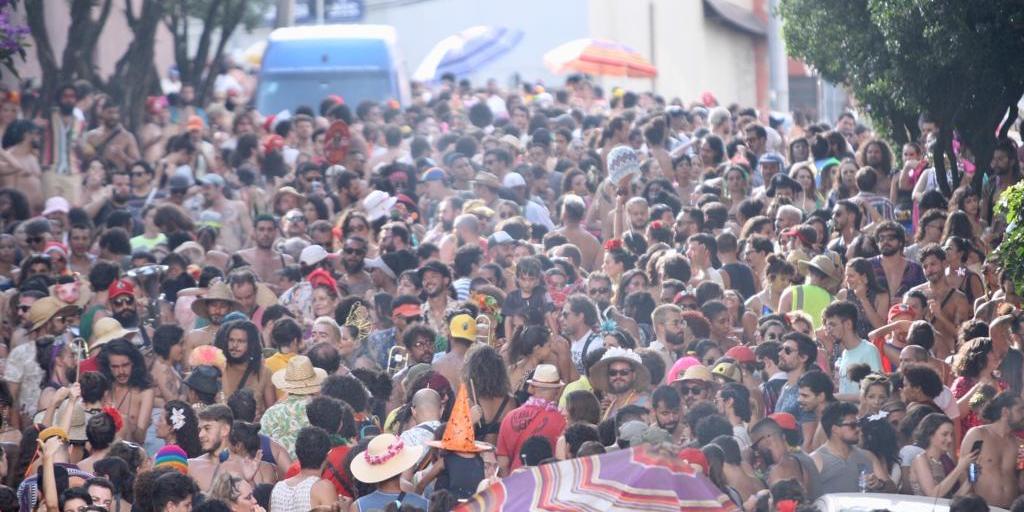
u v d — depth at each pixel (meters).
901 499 22.41
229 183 50.91
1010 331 27.19
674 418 24.91
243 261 38.66
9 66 49.25
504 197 44.25
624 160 40.66
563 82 108.75
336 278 37.41
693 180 46.84
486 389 26.22
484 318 30.86
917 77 36.12
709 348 28.69
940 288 30.75
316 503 23.44
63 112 52.84
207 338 32.34
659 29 115.56
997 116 36.41
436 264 33.03
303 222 42.16
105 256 39.31
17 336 32.94
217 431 25.09
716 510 16.14
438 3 114.12
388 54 75.94
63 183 49.44
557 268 33.75
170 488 22.12
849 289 31.61
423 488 24.25
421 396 25.91
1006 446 24.52
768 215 39.50
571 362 29.05
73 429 27.45
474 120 62.50
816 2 38.69
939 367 27.95
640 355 27.77
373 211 42.56
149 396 29.27
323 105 63.94
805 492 23.23
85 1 62.09
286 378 27.03
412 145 55.00
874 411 25.84
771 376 28.17
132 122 64.31
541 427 25.03
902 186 40.38
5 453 26.84
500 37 90.00
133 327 33.28
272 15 106.50
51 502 24.05
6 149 48.53
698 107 64.94
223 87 81.12
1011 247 27.84
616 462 16.55
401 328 32.28
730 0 127.88
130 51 64.81
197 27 115.81
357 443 24.47
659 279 34.28
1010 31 34.53
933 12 34.56
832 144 47.03
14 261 39.38
